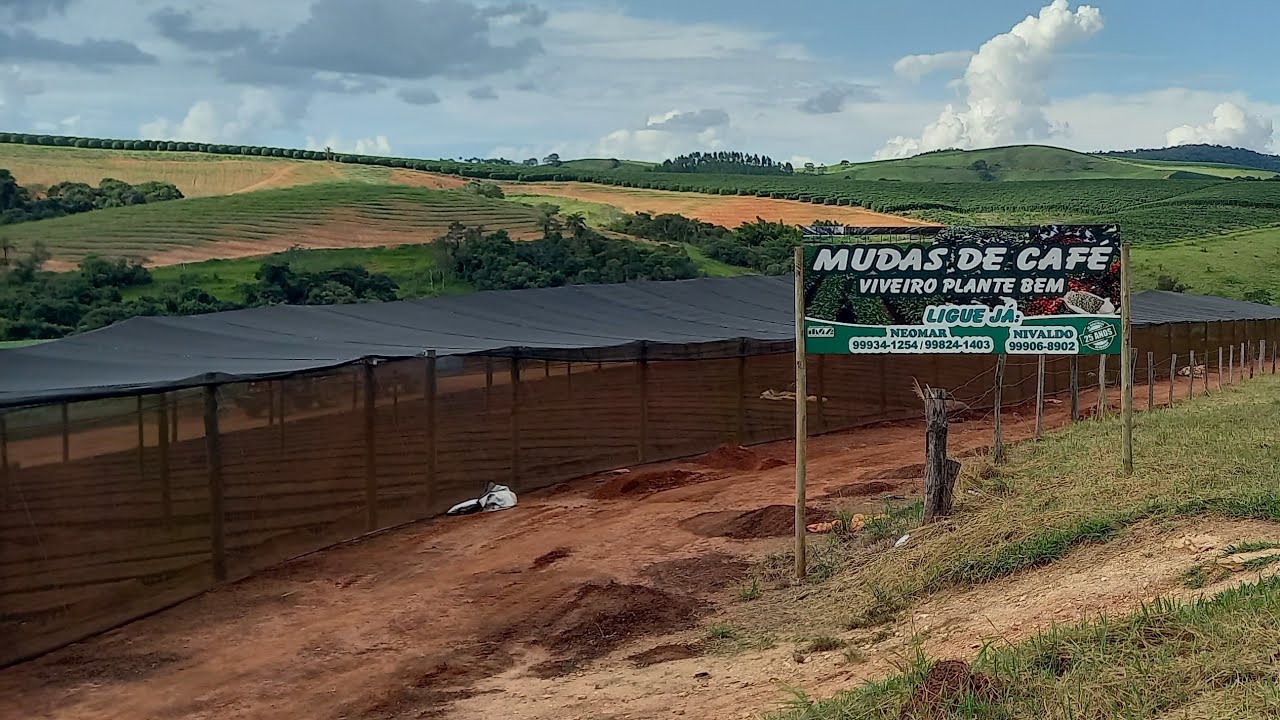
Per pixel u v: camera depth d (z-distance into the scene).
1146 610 7.99
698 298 36.38
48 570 11.66
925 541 12.39
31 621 11.45
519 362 19.88
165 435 13.23
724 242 85.00
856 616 10.59
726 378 25.08
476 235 75.44
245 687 10.41
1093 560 10.27
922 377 31.03
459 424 18.53
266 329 24.55
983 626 9.29
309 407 15.55
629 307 33.34
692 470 21.89
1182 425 18.86
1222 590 8.45
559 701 9.45
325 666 10.92
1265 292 87.62
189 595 13.45
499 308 30.42
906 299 12.57
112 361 19.89
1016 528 11.45
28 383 16.88
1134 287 87.00
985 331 12.64
